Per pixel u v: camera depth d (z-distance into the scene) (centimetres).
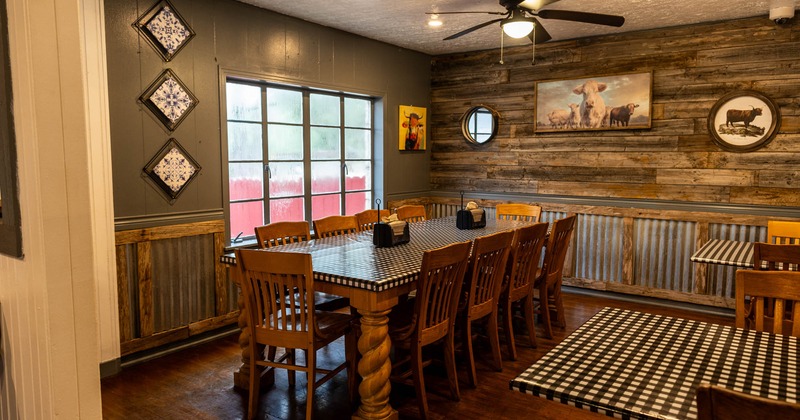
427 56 598
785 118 421
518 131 554
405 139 573
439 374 328
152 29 343
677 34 461
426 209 617
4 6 137
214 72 384
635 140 488
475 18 439
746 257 322
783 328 222
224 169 396
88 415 148
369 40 516
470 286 296
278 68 429
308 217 485
